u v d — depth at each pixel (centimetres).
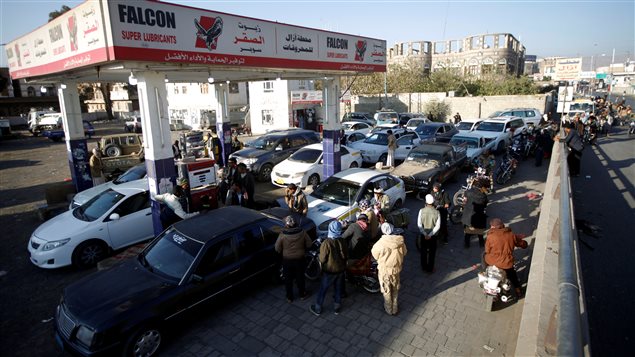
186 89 4047
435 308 620
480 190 835
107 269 617
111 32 636
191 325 595
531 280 539
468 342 534
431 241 712
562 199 530
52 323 621
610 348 500
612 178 1370
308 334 565
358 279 671
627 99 6106
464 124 2105
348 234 664
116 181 1113
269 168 1512
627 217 969
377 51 1348
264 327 586
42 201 1343
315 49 1079
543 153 1628
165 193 834
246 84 4031
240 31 860
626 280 666
